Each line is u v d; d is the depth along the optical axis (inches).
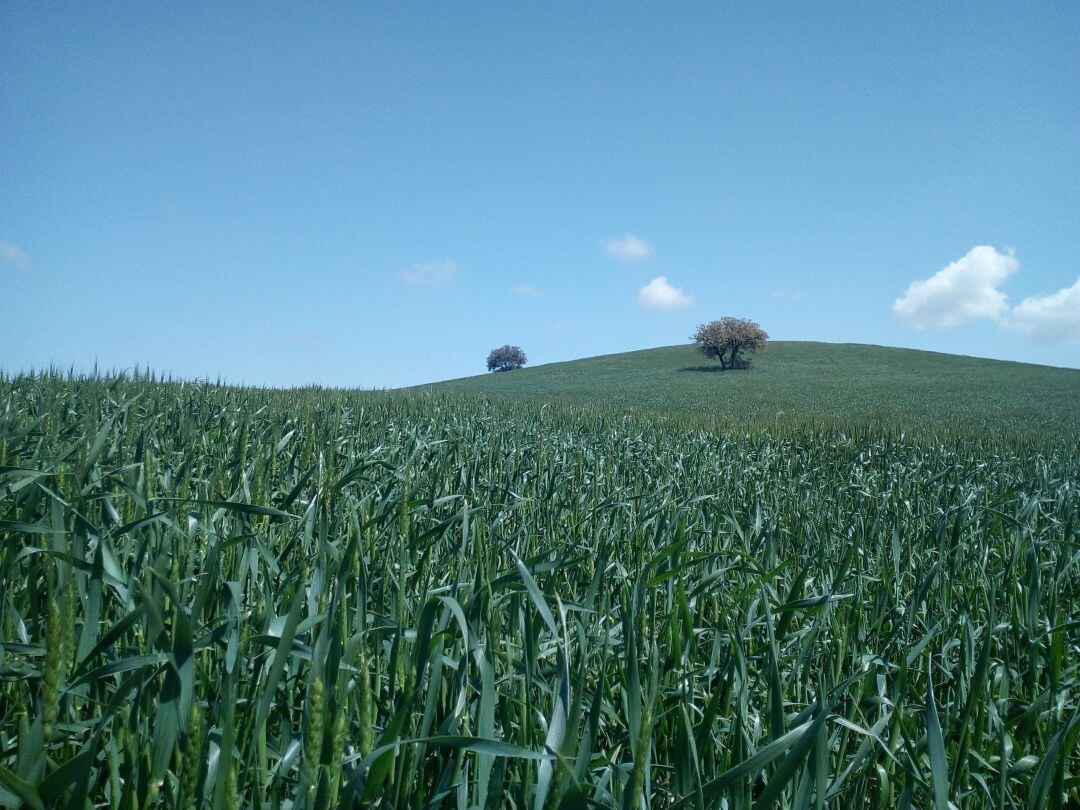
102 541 90.8
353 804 69.4
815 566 185.3
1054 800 93.8
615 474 292.7
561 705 70.1
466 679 87.7
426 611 77.4
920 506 277.6
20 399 343.6
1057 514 269.7
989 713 112.7
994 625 144.1
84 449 136.1
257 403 462.3
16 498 117.3
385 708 90.7
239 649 82.4
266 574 100.8
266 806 70.9
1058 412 1539.1
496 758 74.9
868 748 93.4
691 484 279.0
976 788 106.6
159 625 65.5
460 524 151.7
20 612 101.8
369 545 131.3
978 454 539.2
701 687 114.3
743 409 1376.7
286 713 82.0
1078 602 176.1
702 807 73.0
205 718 75.9
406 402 593.3
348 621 92.5
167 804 68.5
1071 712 124.4
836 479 383.9
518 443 308.8
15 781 55.1
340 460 219.5
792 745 71.8
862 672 99.7
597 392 2431.1
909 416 1274.6
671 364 3821.4
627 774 81.8
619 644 114.3
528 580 81.4
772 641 85.0
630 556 170.2
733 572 168.4
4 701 89.7
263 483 126.0
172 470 188.4
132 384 469.4
